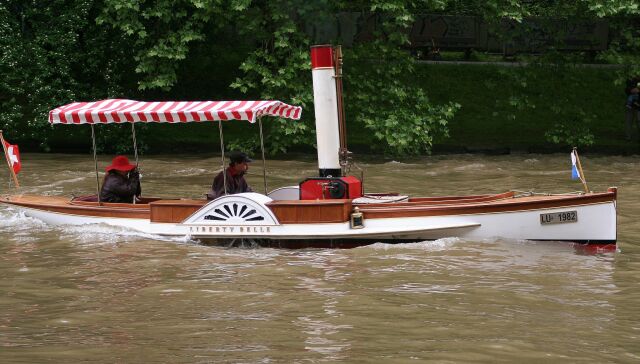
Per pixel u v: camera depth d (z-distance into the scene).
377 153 30.22
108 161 28.06
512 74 32.59
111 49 30.59
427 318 10.70
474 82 40.44
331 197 15.30
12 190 21.94
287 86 28.06
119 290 12.20
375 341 9.79
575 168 15.05
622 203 19.44
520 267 13.39
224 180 15.32
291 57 28.41
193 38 28.08
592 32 38.62
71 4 30.77
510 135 33.78
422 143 29.42
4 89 30.16
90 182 23.41
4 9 29.12
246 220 15.02
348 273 13.06
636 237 15.80
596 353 9.40
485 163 27.36
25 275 13.12
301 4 28.55
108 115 15.32
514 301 11.52
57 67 29.73
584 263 13.73
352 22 29.73
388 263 13.65
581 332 10.16
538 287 12.25
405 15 28.20
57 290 12.25
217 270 13.34
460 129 35.19
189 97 37.06
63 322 10.67
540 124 36.25
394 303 11.38
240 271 13.27
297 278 12.78
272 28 29.11
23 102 33.81
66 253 14.59
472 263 13.60
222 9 28.58
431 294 11.85
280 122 27.81
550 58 32.56
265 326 10.40
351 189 15.41
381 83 29.41
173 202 15.81
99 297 11.85
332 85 15.80
